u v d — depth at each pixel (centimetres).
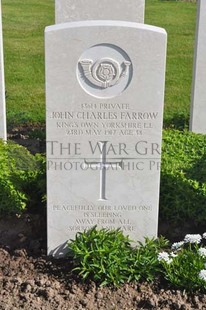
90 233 249
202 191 276
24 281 239
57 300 230
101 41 229
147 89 236
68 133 240
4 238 268
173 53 568
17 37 616
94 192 249
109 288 236
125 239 250
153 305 228
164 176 284
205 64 348
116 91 236
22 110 425
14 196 275
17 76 501
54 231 253
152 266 242
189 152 318
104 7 340
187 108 436
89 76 233
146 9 741
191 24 673
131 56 232
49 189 247
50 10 732
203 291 235
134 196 250
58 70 232
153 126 241
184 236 269
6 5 746
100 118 239
